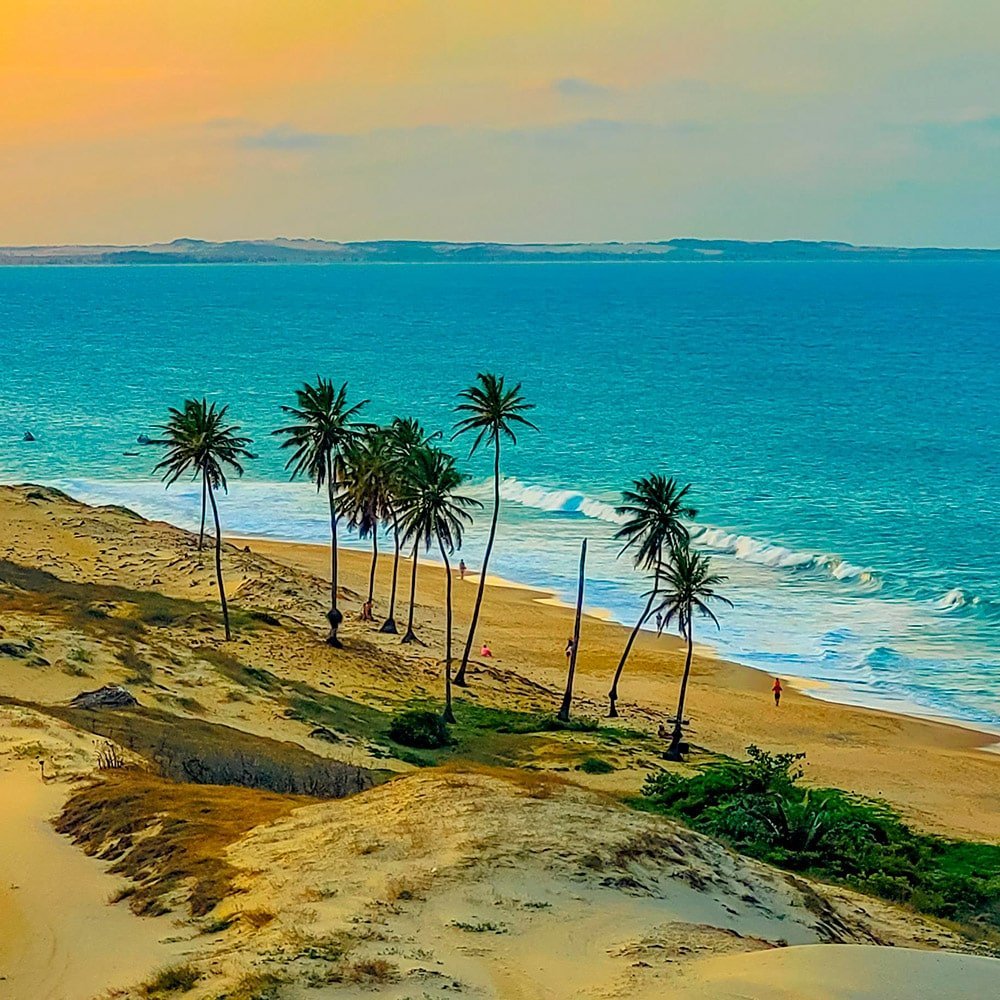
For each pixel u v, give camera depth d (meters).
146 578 73.81
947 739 54.31
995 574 81.81
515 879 19.25
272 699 46.53
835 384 191.88
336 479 65.25
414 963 15.88
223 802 25.16
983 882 32.09
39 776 28.27
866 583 80.75
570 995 15.16
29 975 17.30
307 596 72.12
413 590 66.69
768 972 15.49
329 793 30.56
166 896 19.75
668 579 54.56
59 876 21.48
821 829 32.78
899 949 16.89
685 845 22.38
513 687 60.19
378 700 52.31
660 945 16.94
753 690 62.16
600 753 46.34
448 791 23.83
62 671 42.94
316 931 16.98
